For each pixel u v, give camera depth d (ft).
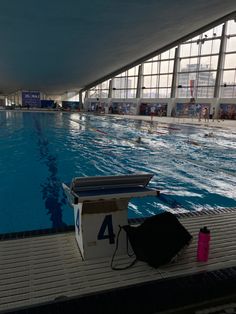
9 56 52.85
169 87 84.07
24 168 18.30
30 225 10.55
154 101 83.66
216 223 8.32
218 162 20.95
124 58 70.23
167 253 6.02
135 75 91.30
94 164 19.70
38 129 41.22
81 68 72.28
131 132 38.75
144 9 34.12
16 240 7.14
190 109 75.92
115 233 6.40
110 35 45.96
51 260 6.21
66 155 22.70
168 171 18.06
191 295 5.44
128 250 6.50
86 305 4.96
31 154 22.91
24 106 98.94
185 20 44.04
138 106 86.99
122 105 91.15
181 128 45.27
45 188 14.46
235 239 7.34
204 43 74.33
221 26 70.13
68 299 5.05
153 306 5.24
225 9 42.11
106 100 96.07
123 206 6.41
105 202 6.24
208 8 38.42
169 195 13.76
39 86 96.48
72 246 6.84
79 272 5.80
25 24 35.40
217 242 7.16
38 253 6.50
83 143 28.94
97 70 79.15
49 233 7.59
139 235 6.30
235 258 6.47
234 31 68.80
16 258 6.28
